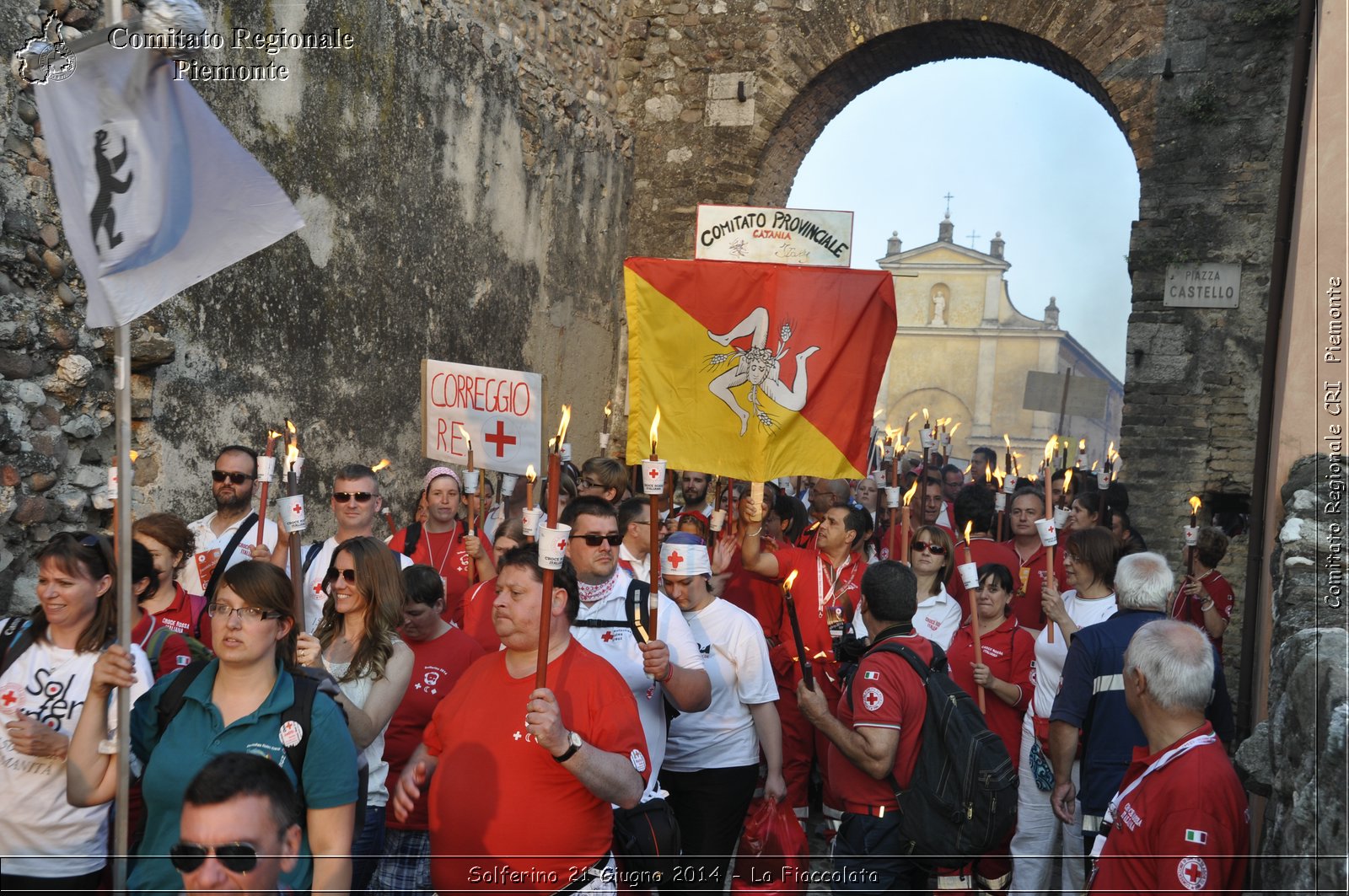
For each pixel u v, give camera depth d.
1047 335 44.00
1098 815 4.17
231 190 3.18
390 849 3.96
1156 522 10.95
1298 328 5.15
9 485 5.61
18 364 5.71
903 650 3.84
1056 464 14.07
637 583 4.10
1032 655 5.02
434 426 6.30
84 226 3.04
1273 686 3.62
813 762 5.72
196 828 2.44
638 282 5.77
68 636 3.28
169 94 3.11
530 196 10.78
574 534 4.20
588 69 11.92
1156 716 3.09
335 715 3.03
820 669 5.32
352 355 8.23
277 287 7.45
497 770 3.21
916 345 45.19
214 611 3.01
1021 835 4.74
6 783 3.16
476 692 3.36
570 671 3.28
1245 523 10.83
